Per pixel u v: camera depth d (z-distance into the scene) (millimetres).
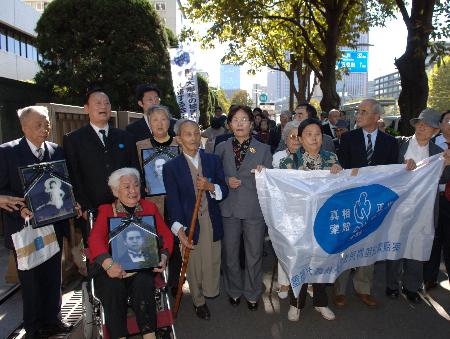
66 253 5477
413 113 9438
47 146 4051
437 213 4766
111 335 3502
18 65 25984
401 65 9484
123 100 14625
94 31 13961
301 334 4316
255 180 4500
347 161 5234
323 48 19703
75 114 5816
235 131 4629
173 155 4969
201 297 4676
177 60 8336
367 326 4465
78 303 4875
